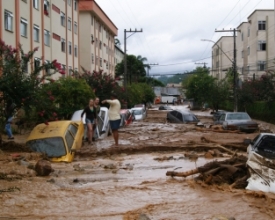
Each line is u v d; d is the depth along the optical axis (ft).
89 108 55.77
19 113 63.05
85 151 48.80
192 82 203.72
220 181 30.63
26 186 29.84
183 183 31.07
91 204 24.94
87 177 34.04
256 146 35.01
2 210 23.53
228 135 70.79
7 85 47.98
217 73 295.28
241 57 221.87
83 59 175.32
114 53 243.81
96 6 179.83
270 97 129.70
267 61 186.50
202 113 209.97
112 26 222.07
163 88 425.28
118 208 24.08
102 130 64.95
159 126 92.58
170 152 51.26
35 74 52.16
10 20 91.76
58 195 27.14
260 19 190.19
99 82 117.08
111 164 40.32
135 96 201.36
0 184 30.40
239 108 167.02
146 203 25.17
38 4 110.73
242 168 31.68
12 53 51.47
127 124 98.27
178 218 21.99
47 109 54.39
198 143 57.06
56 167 38.86
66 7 140.05
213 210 23.54
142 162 42.75
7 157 41.65
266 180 28.71
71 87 78.84
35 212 23.20
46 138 45.55
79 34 169.07
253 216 22.36
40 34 112.06
